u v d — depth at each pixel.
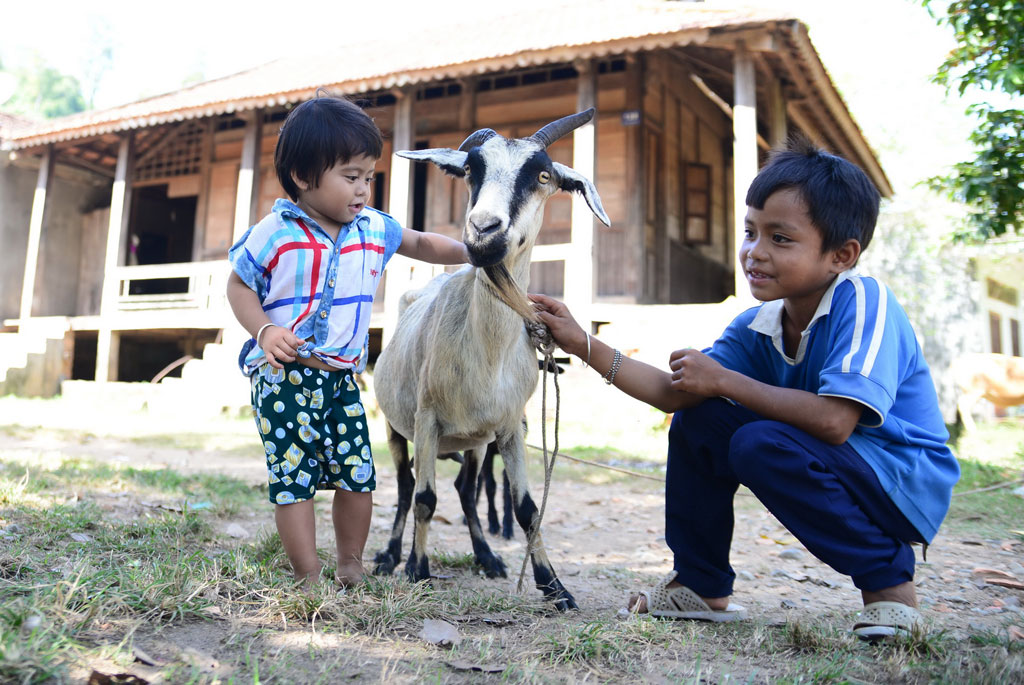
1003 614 2.86
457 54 11.02
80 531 3.14
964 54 6.36
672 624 2.36
